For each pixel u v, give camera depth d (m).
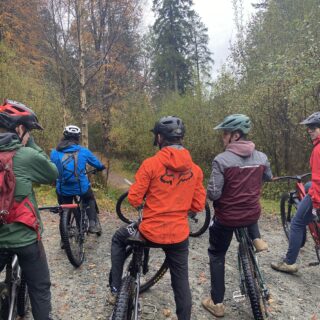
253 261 3.81
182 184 3.20
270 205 10.45
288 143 12.14
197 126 17.67
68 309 4.15
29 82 13.03
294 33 12.83
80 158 5.28
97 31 10.72
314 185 4.53
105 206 9.39
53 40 10.48
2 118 2.87
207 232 7.12
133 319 3.13
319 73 9.11
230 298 4.44
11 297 3.06
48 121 12.88
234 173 3.58
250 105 12.31
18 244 2.75
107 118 12.79
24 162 2.77
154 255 5.79
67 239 4.90
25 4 10.44
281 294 4.57
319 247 5.17
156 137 3.29
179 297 3.32
